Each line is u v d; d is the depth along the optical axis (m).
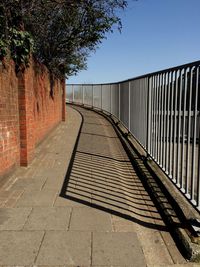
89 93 26.08
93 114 22.17
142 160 7.96
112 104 19.25
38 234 4.32
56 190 6.05
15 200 5.54
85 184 6.44
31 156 8.17
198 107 4.66
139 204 5.52
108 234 4.36
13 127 7.11
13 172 7.09
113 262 3.72
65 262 3.71
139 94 9.52
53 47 13.20
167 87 6.12
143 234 4.44
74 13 11.33
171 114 5.80
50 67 13.37
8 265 3.64
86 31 12.61
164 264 3.73
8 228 4.48
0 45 6.14
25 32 7.11
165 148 6.26
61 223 4.66
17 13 6.96
